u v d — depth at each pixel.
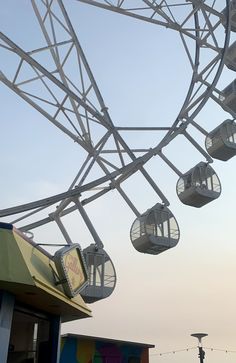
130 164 21.94
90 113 20.81
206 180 28.62
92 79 21.67
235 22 26.53
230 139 29.41
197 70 27.20
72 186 21.98
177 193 29.50
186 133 27.78
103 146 21.73
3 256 10.04
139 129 22.67
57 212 23.88
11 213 17.22
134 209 26.95
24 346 12.49
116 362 25.72
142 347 26.97
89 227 24.84
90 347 25.28
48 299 11.44
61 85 19.36
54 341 12.89
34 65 18.70
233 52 28.67
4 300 10.29
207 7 25.47
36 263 11.02
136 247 27.22
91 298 24.95
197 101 24.83
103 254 25.38
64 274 11.62
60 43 20.56
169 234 26.77
